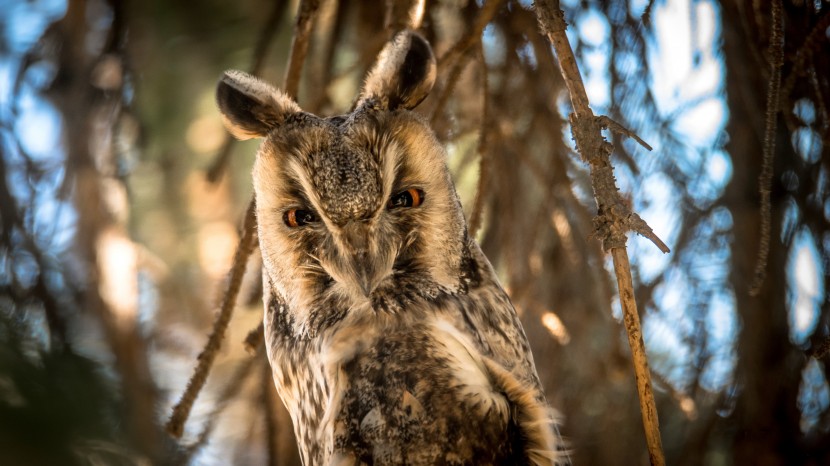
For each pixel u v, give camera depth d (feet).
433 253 5.91
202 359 5.92
